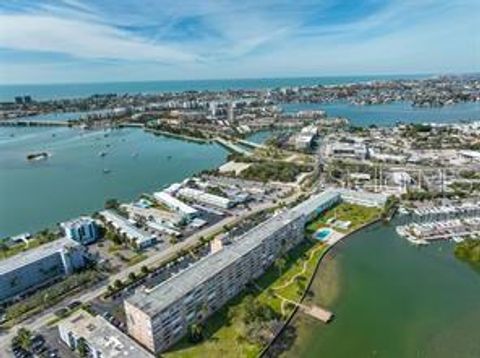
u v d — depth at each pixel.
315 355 123.31
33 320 139.25
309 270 171.38
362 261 182.75
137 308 121.88
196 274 140.50
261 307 137.00
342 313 144.50
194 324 131.62
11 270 157.12
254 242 165.12
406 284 163.75
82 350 118.12
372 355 123.62
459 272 173.38
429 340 130.50
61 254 171.88
